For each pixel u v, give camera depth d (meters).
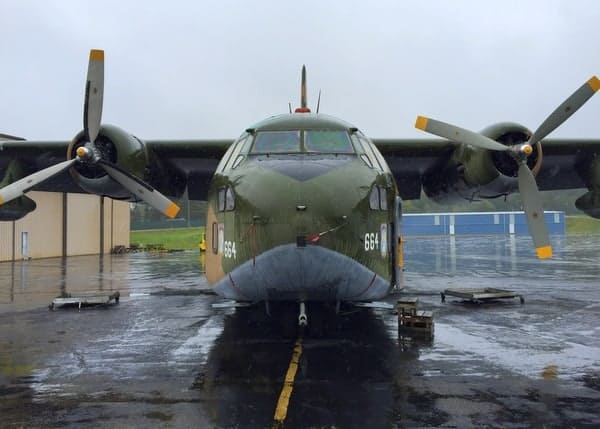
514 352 7.19
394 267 8.74
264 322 9.55
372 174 8.12
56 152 12.42
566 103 9.67
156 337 8.38
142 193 10.32
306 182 7.23
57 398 5.52
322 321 9.51
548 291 13.55
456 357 6.95
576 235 62.19
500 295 11.47
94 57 10.16
